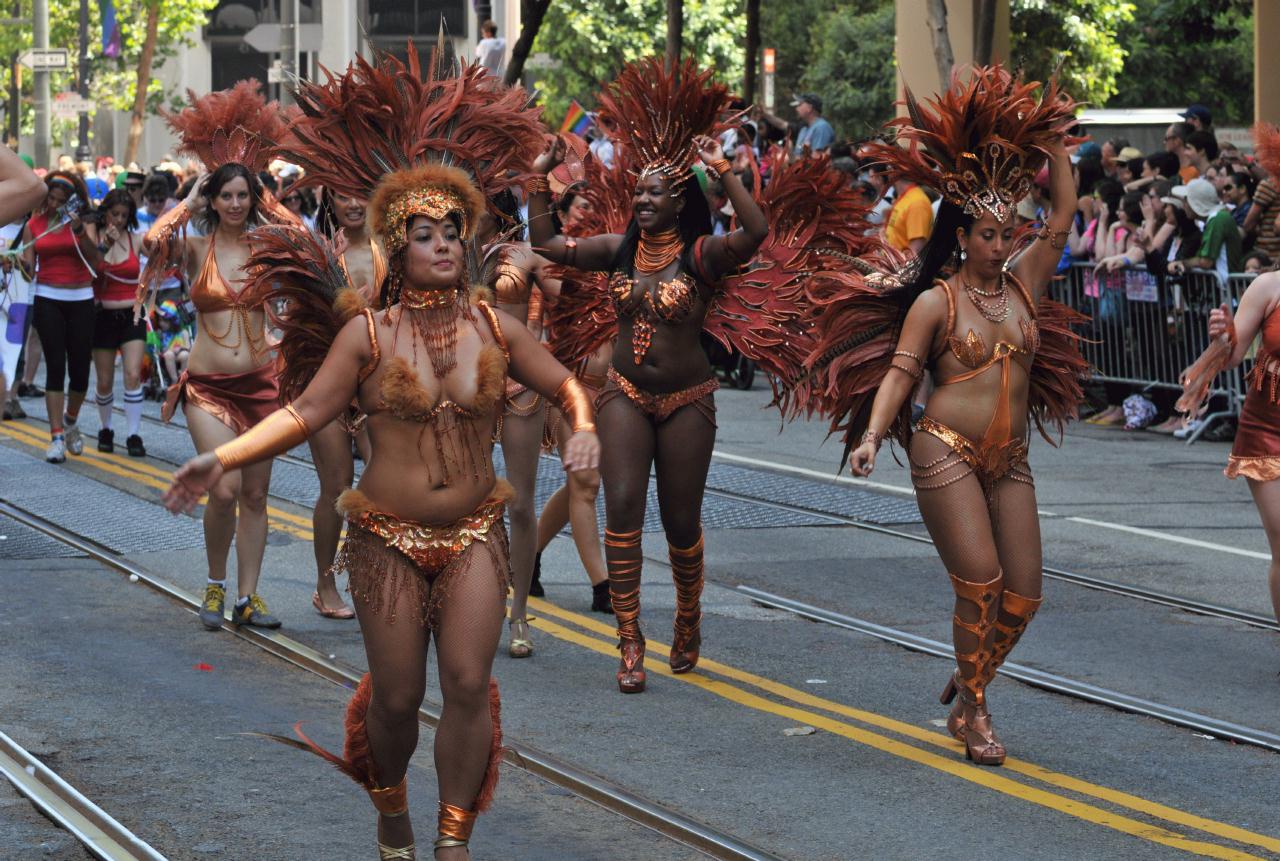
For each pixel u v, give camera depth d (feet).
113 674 35.32
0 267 60.95
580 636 39.47
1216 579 44.83
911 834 25.98
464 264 22.63
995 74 29.99
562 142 35.32
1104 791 28.25
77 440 67.00
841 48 237.04
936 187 29.76
